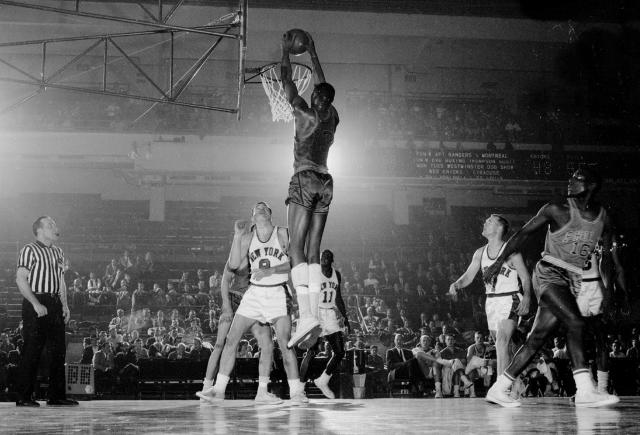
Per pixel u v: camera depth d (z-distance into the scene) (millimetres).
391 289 20594
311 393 10766
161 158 23766
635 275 21422
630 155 24359
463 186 23812
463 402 5793
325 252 7961
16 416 4129
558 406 4871
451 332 18188
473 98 26984
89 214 24016
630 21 24656
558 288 4668
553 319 4738
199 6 21922
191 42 24250
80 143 23625
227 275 6785
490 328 6359
